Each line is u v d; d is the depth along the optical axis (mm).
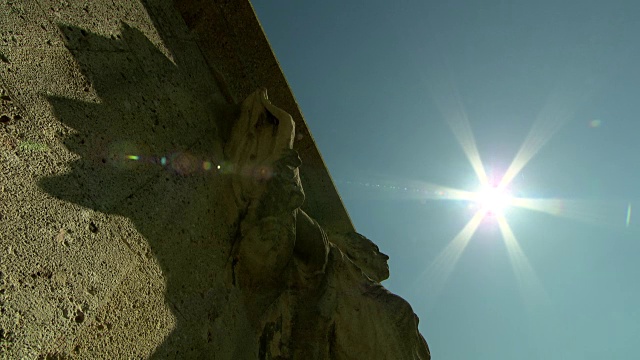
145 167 2135
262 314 2670
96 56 2115
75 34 2051
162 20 2791
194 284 2211
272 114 2805
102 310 1714
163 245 2084
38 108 1743
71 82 1934
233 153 2754
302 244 2967
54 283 1572
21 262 1493
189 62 2887
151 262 1990
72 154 1803
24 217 1549
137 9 2576
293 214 2703
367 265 3912
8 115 1630
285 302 2814
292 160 2699
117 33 2314
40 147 1694
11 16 1786
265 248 2568
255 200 2611
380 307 3094
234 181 2662
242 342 2453
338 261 3215
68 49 1980
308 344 2736
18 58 1750
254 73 3467
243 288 2584
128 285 1851
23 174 1598
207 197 2467
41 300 1515
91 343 1641
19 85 1711
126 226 1924
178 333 2027
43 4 1950
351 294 3070
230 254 2537
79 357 1591
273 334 2670
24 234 1531
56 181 1699
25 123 1674
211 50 3203
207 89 2953
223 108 2963
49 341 1504
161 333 1938
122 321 1779
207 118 2748
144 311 1888
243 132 2814
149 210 2070
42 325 1494
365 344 2881
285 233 2619
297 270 2941
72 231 1692
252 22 3270
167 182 2230
